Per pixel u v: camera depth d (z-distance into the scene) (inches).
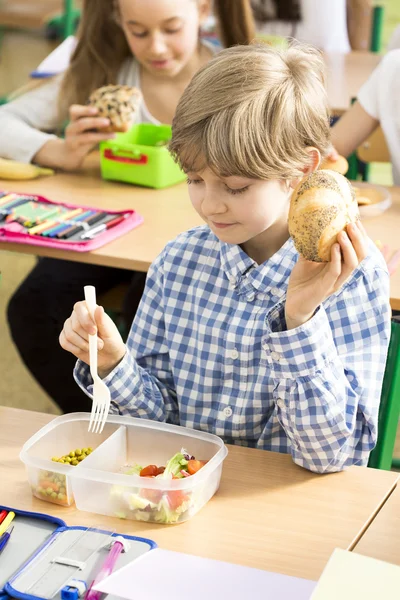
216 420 54.9
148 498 42.6
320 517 43.7
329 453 47.0
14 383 118.9
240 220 48.3
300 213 42.9
